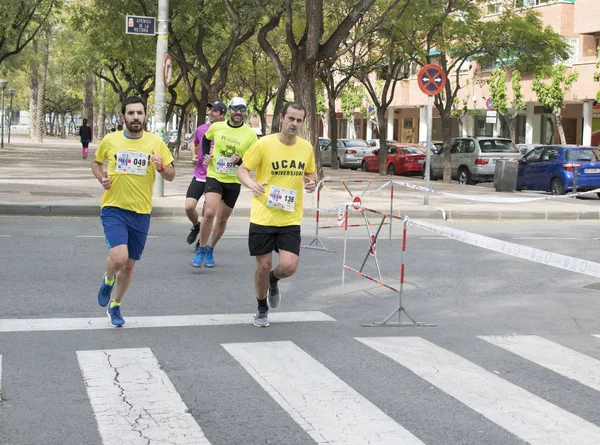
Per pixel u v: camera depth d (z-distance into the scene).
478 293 9.61
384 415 5.30
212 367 6.29
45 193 18.67
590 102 45.56
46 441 4.73
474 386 6.00
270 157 7.30
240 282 9.77
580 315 8.60
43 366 6.21
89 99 62.34
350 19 21.30
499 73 46.84
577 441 4.94
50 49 67.50
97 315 7.91
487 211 18.69
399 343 7.20
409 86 58.53
